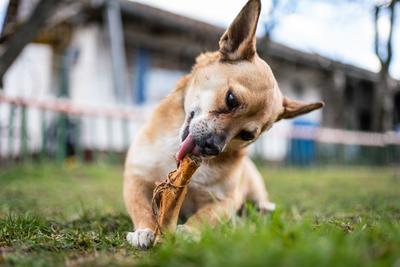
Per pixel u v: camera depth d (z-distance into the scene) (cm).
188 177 61
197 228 64
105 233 66
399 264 35
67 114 206
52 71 254
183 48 301
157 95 295
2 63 115
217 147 67
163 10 291
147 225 64
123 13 257
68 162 208
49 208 93
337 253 36
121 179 169
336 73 359
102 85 262
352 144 346
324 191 139
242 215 92
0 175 151
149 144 74
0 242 55
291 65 352
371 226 58
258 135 74
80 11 238
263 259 35
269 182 175
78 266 44
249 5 72
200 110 70
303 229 46
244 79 71
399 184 168
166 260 41
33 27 117
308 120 343
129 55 284
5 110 197
